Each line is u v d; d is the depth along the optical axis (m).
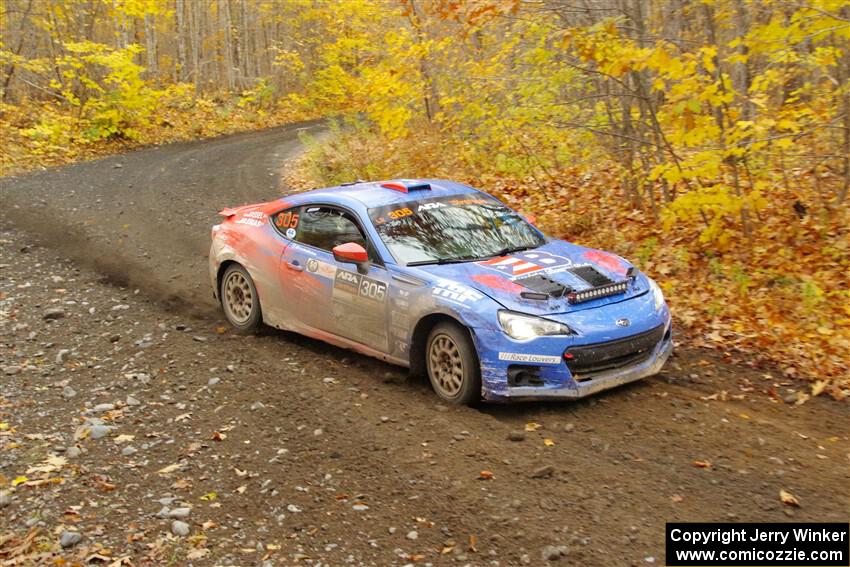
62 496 4.36
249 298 7.24
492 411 5.30
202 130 27.72
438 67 12.18
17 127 21.27
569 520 3.87
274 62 34.66
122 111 23.39
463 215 6.44
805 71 8.02
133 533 3.97
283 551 3.77
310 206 6.82
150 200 14.20
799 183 9.16
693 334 6.82
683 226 9.06
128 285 9.05
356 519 4.01
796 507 3.93
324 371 6.18
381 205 6.36
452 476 4.37
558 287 5.39
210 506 4.23
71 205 13.70
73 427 5.30
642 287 5.73
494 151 11.80
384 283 5.81
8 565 3.69
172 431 5.21
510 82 10.59
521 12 8.98
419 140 13.81
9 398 5.81
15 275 9.42
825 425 4.96
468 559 3.61
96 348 6.93
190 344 6.95
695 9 8.55
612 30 7.29
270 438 5.03
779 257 7.81
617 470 4.39
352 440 4.91
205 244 10.98
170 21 39.84
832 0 6.46
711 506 3.97
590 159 10.68
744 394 5.52
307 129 28.70
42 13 24.45
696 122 7.29
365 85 13.19
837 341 6.16
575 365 5.12
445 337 5.41
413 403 5.45
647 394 5.54
